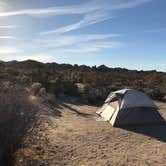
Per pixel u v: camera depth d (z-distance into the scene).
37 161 7.45
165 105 19.05
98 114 15.08
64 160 8.02
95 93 21.34
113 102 13.95
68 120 13.32
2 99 6.41
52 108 15.43
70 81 23.55
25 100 6.84
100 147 9.37
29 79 22.70
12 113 6.41
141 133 11.23
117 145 9.65
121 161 8.15
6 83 7.60
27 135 7.34
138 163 8.01
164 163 8.02
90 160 8.18
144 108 12.75
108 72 52.78
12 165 6.64
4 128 6.38
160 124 12.70
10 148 6.64
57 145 9.30
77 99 20.33
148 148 9.37
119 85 27.64
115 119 12.45
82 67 62.16
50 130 10.98
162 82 33.69
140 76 43.28
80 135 10.72
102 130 11.60
